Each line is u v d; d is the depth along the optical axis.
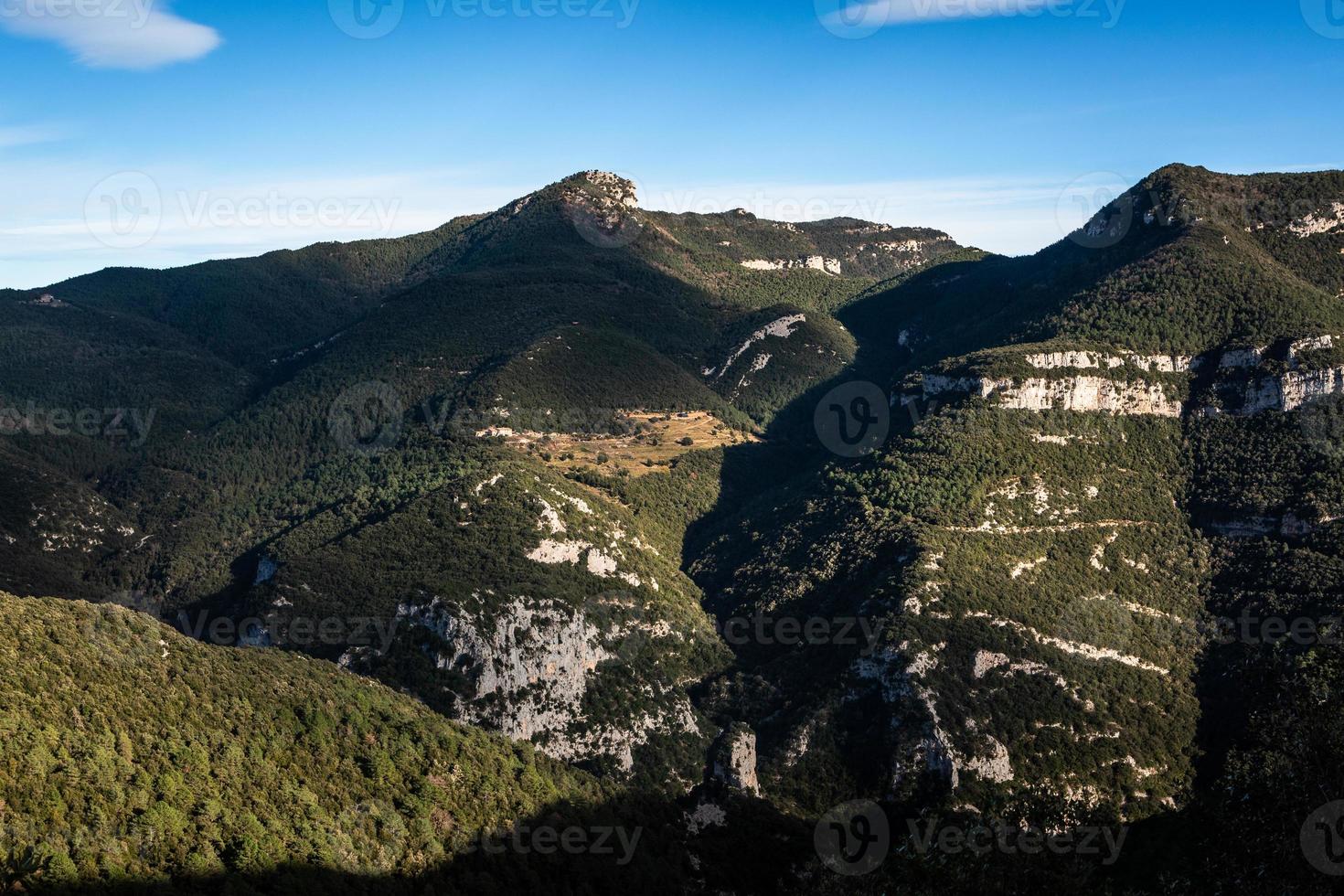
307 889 78.44
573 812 103.88
